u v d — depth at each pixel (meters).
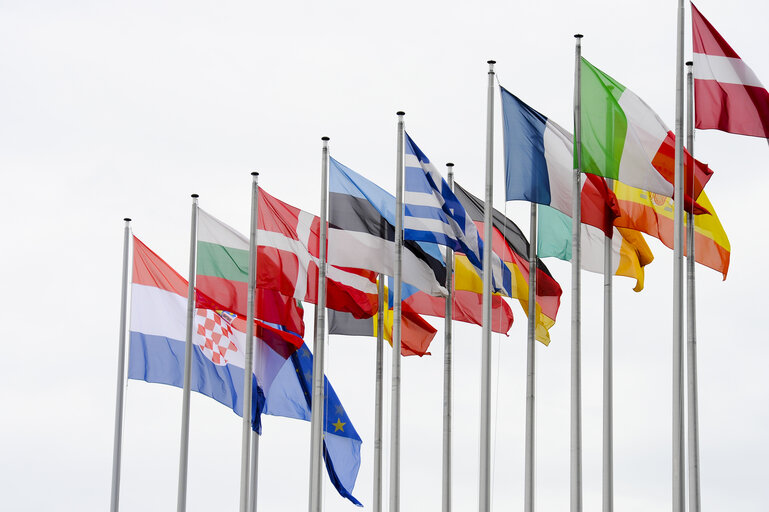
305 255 47.16
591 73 41.09
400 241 43.88
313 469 45.19
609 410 40.97
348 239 44.72
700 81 40.34
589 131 40.75
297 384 49.25
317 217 47.59
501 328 48.12
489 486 40.47
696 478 38.25
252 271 46.59
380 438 45.28
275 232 47.16
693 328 39.28
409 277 44.81
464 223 44.34
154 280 50.62
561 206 41.94
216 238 48.94
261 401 49.22
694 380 38.88
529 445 43.12
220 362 50.28
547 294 47.06
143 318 50.16
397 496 43.50
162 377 50.03
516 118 42.09
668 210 42.94
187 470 48.34
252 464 51.22
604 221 41.81
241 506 45.66
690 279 39.91
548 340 47.22
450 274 45.88
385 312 49.38
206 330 50.62
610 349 41.47
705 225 42.97
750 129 40.00
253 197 47.03
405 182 44.06
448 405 44.78
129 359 49.84
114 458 51.12
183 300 50.81
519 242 47.22
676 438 38.34
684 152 41.56
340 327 48.16
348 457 48.94
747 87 40.12
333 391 48.97
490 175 42.34
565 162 42.16
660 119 41.97
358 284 46.62
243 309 48.53
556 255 45.91
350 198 45.03
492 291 46.75
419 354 48.72
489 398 40.91
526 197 41.72
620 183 43.19
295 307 48.88
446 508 43.97
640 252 45.56
